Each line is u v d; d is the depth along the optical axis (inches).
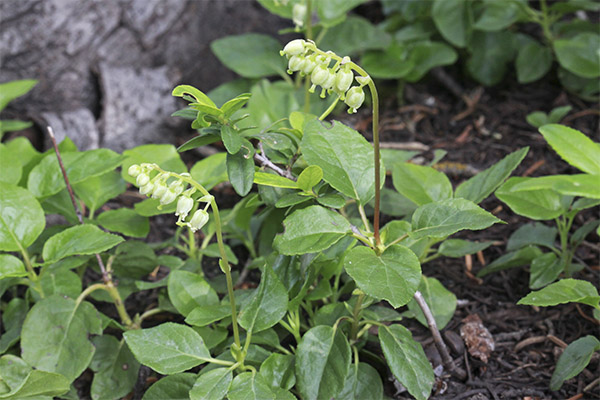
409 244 25.6
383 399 25.7
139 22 36.3
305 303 27.4
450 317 26.9
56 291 26.9
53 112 35.9
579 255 30.1
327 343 24.0
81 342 25.6
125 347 26.8
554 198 27.6
